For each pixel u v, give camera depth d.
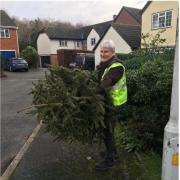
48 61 44.12
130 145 4.39
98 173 3.71
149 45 10.06
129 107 4.58
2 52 32.28
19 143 5.16
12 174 3.79
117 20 38.91
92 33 43.44
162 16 22.59
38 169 3.91
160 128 4.21
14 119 7.00
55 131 3.43
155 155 4.20
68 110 3.17
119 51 24.02
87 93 3.30
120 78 3.52
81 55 25.03
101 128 3.58
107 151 3.80
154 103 4.32
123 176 3.61
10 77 20.83
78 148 4.62
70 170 3.83
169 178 3.01
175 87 2.85
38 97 3.40
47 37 43.47
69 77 3.33
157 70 4.34
